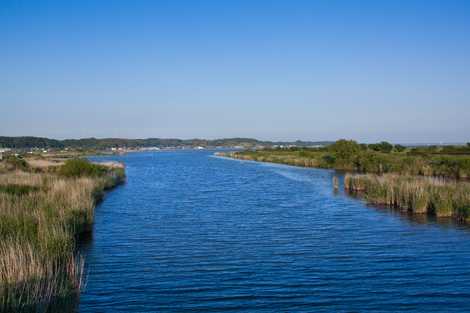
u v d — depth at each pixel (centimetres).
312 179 6788
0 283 1442
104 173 6375
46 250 1777
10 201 2605
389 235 2688
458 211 3209
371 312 1503
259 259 2161
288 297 1642
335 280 1830
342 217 3356
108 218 3338
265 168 9825
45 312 1374
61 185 3662
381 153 9656
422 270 1962
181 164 12288
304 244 2475
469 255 2211
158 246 2431
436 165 6391
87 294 1662
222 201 4347
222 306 1557
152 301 1600
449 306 1552
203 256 2223
